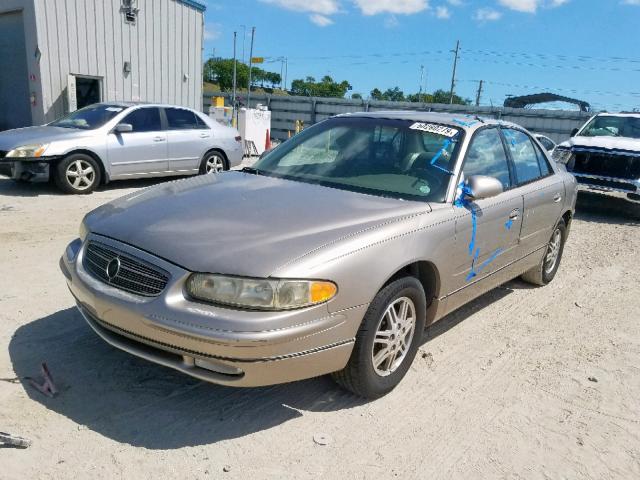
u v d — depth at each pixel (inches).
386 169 151.3
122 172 362.0
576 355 162.6
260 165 168.4
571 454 115.3
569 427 124.8
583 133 446.0
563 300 210.8
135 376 129.3
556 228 210.8
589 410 132.6
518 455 113.5
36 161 323.0
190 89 671.1
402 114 173.5
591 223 381.7
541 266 214.1
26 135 336.5
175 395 123.4
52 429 108.2
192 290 103.5
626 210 436.5
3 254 211.0
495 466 109.5
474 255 150.5
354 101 1163.9
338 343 111.1
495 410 129.2
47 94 522.3
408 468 106.5
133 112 371.9
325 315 107.0
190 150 399.5
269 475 101.0
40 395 118.9
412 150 155.2
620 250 301.4
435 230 131.6
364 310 113.9
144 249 110.0
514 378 145.6
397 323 127.3
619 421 128.8
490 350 161.9
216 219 119.0
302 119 1213.7
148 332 105.1
